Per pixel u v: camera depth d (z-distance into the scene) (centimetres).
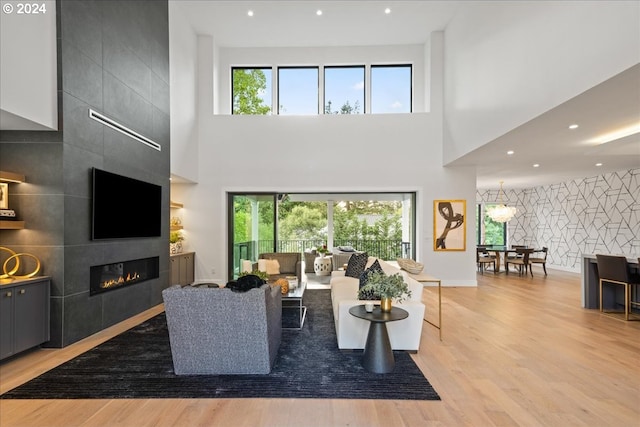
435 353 319
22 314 297
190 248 698
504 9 452
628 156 597
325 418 210
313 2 591
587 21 311
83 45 356
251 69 752
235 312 260
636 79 288
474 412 218
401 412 218
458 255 692
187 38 643
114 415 212
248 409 220
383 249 938
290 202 892
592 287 500
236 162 704
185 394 238
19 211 328
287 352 320
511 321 429
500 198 1088
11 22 285
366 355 282
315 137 705
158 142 517
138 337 363
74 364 290
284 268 605
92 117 369
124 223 423
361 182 701
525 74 406
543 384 257
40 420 207
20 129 325
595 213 844
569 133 455
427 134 696
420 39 711
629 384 258
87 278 362
